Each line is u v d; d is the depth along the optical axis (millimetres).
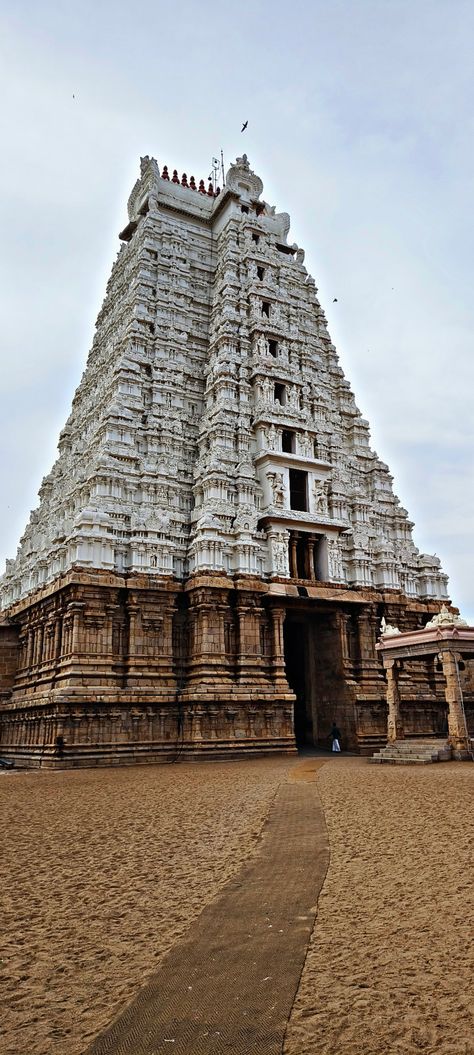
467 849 12391
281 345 52750
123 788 24266
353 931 8484
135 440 46562
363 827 14945
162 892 10633
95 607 38469
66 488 52531
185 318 54031
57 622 40844
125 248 62344
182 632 41531
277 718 40031
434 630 33219
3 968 7777
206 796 21281
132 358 49125
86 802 20734
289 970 7398
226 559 41969
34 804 20547
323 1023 6215
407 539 54250
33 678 44031
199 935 8562
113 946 8359
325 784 23047
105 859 12969
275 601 42562
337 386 57031
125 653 39156
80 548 38875
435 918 8781
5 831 15992
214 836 14805
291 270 58188
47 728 37469
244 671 40125
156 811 18453
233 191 58094
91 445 48438
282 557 44250
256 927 8773
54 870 12203
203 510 43250
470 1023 6109
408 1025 6117
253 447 48031
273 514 44344
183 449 48125
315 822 15812
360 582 47406
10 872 12133
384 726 43750
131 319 51531
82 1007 6723
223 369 49062
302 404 51812
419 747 32438
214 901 9953
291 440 49594
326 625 46656
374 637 46719
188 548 42906
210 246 59250
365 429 56656
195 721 37656
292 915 9203
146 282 53406
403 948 7855
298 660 50594
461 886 10109
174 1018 6383
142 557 40594
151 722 37844
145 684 38594
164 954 7988
